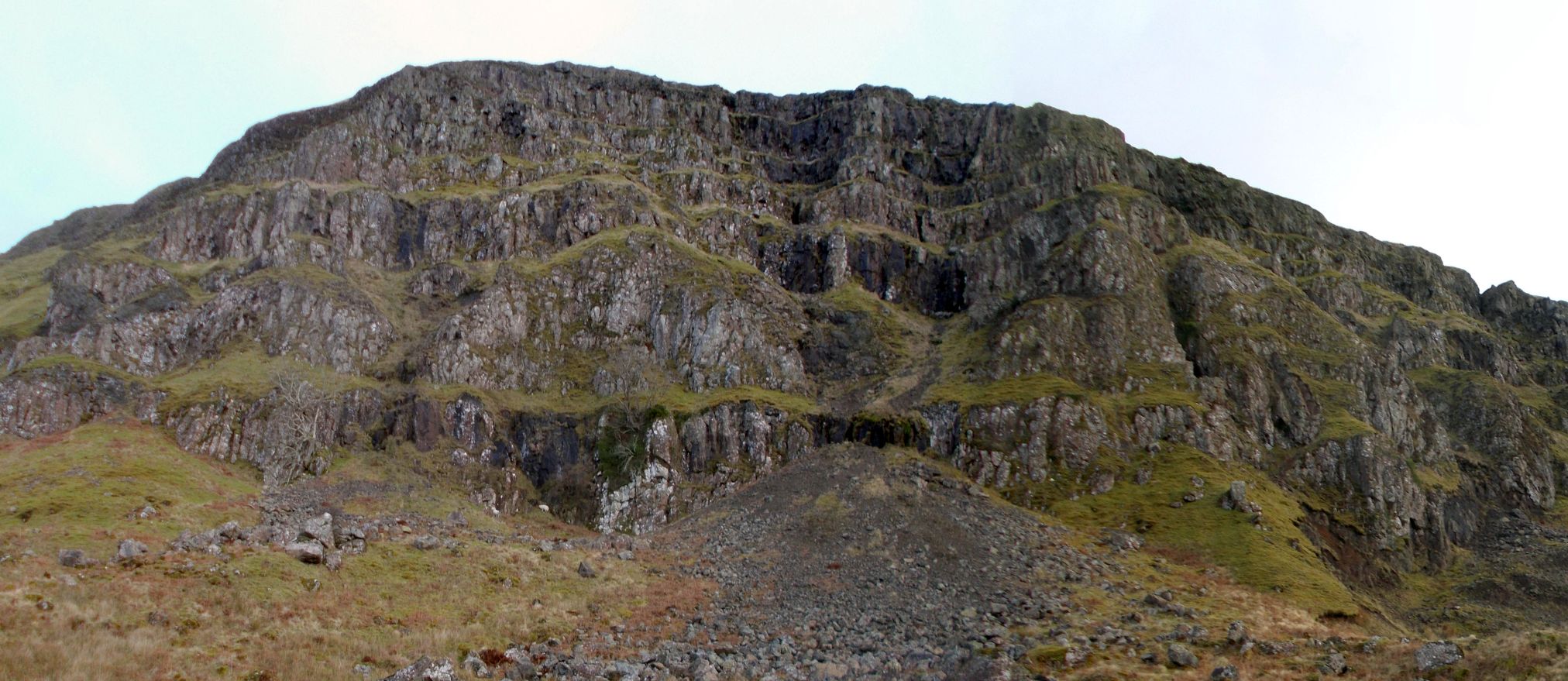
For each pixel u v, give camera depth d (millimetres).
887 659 60500
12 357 128500
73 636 42406
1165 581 89812
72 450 101000
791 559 87562
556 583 70000
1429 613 110188
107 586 48969
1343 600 87750
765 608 72500
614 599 69125
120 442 106000
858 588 79438
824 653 60781
